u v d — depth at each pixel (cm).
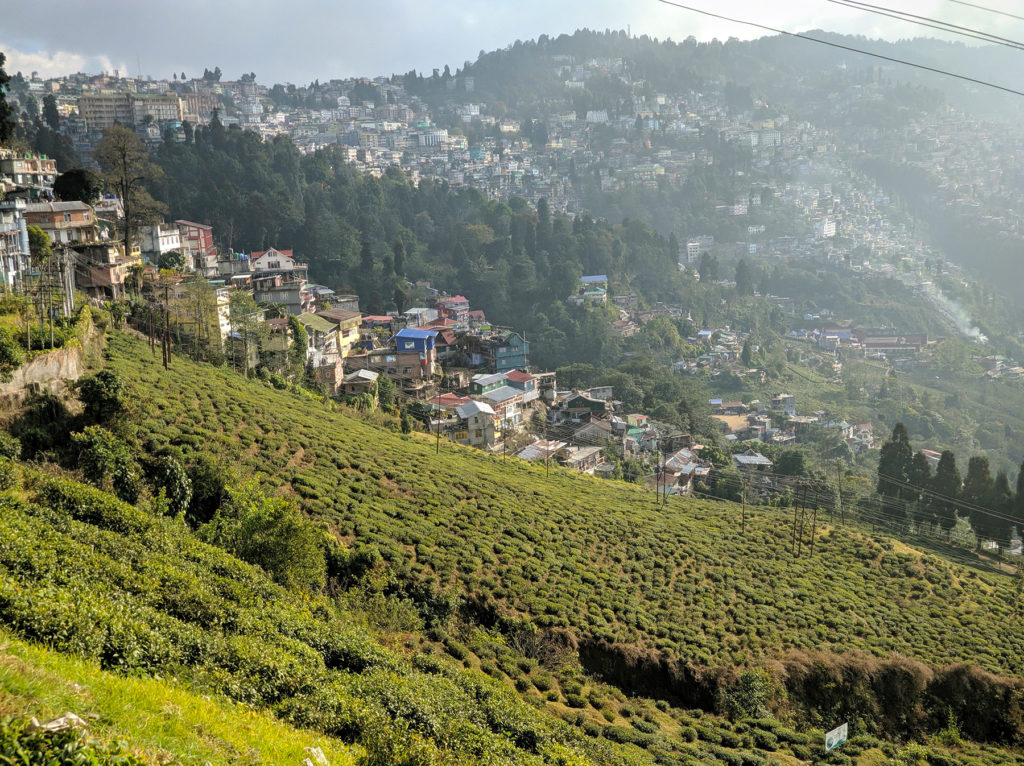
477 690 3662
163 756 1330
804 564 7356
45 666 1559
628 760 3556
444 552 5462
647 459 12950
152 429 5444
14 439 4228
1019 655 5953
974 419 19275
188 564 3450
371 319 15950
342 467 6581
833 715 5116
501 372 14575
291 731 2012
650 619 5456
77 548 2792
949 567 7762
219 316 9156
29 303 5728
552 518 7044
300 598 3903
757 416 17050
